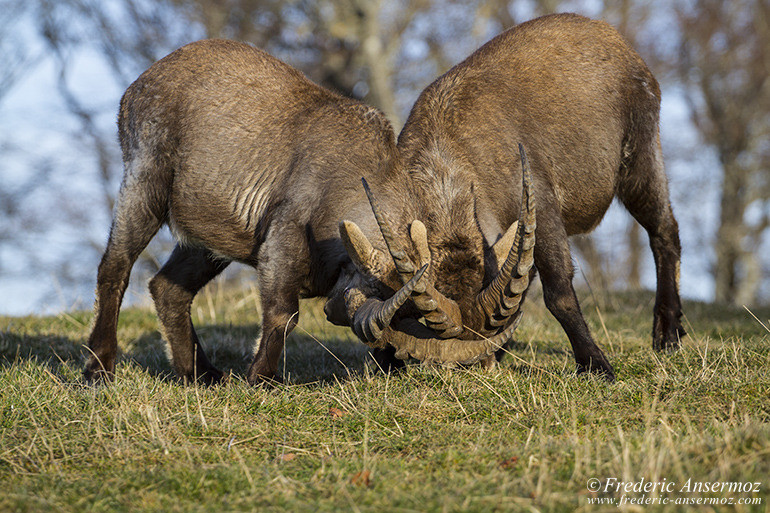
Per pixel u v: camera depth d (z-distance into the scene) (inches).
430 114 468.1
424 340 384.8
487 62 495.5
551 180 475.5
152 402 397.4
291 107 478.9
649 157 537.6
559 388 404.5
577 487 282.4
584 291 892.0
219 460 332.8
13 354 574.6
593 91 505.0
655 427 350.3
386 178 434.0
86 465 329.1
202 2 1668.3
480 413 383.6
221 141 480.4
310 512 273.9
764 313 783.7
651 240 557.3
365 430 348.2
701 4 2015.3
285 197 449.7
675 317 538.6
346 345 605.6
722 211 2078.0
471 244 414.3
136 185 505.7
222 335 676.7
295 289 441.7
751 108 2037.4
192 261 534.9
